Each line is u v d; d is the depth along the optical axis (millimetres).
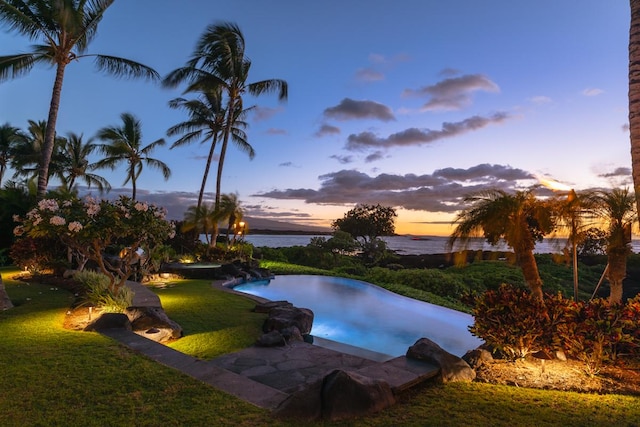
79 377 4148
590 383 4633
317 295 13922
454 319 10391
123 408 3479
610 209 5941
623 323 4996
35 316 7070
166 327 6688
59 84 15258
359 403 3584
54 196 17156
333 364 5391
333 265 28750
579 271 19281
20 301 8539
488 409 3766
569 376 4844
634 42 5266
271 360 5535
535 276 6012
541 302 5441
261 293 14055
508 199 6004
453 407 3803
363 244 31953
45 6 14516
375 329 9281
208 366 4613
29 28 14625
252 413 3457
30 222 7586
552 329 5301
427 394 4164
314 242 30781
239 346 6359
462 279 17141
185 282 14000
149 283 13531
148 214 8359
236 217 22344
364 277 18031
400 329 9297
